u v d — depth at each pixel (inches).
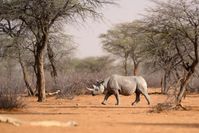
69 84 3560.5
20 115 1951.3
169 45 2407.7
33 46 3442.4
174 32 2356.1
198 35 2288.4
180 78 2299.5
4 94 2378.2
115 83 2630.4
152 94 3826.3
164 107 2186.3
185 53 2410.2
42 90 2977.4
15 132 1355.8
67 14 2955.2
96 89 2652.6
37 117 1852.9
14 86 3272.6
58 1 2864.2
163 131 1403.8
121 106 2559.1
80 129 1414.9
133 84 2625.5
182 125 1582.2
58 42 3769.7
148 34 2706.7
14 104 2262.6
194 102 2913.4
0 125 1496.1
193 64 2294.5
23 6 2866.6
